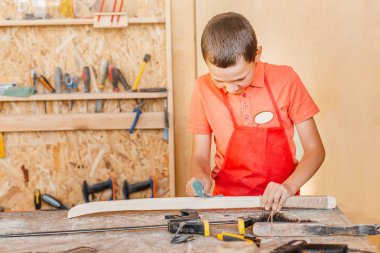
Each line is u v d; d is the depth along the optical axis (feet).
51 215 5.71
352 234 4.71
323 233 4.72
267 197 5.56
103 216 5.59
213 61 5.41
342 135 10.34
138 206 5.65
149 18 10.12
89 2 10.30
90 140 10.69
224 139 6.74
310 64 10.44
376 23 9.79
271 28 10.46
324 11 10.23
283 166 6.65
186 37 10.57
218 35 5.41
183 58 10.62
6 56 10.40
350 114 10.26
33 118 10.33
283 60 10.51
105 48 10.43
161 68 10.50
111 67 10.28
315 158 6.27
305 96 6.57
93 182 10.80
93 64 10.48
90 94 10.21
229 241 4.58
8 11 10.30
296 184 5.86
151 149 10.72
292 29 10.41
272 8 10.39
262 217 5.14
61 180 10.80
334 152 10.47
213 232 4.85
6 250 4.60
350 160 10.37
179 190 11.01
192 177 6.39
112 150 10.72
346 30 10.14
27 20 10.04
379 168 10.04
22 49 10.39
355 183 10.34
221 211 5.65
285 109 6.54
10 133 10.61
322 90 10.45
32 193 10.82
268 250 4.40
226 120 6.67
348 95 10.26
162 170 10.78
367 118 10.09
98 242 4.76
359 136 10.20
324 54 10.34
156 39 10.41
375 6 9.77
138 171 10.78
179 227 4.84
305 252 4.27
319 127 10.47
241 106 6.56
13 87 10.18
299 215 5.37
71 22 10.03
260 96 6.51
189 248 4.53
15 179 10.77
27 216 5.69
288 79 6.50
